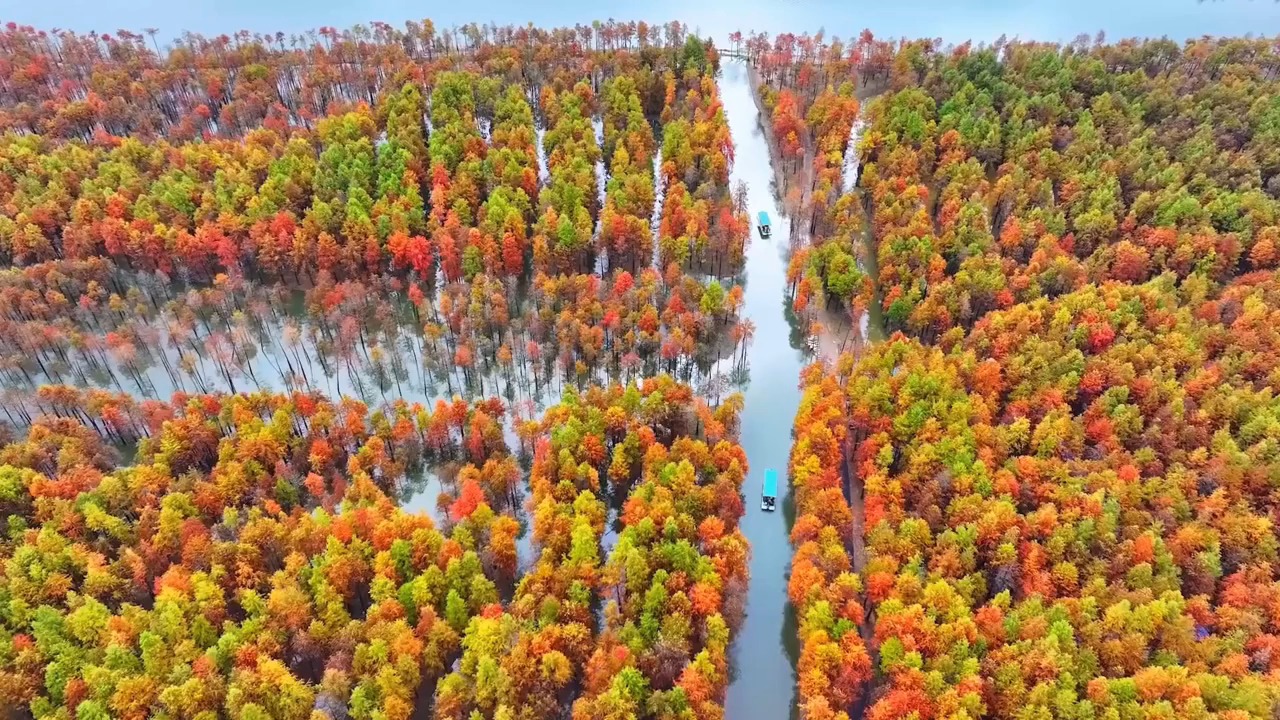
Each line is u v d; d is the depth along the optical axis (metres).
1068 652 111.62
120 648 112.56
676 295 183.50
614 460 149.38
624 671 109.94
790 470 159.50
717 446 148.38
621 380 182.38
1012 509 129.38
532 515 151.25
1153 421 147.38
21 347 177.00
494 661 113.19
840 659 114.62
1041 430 143.50
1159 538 124.44
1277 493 131.88
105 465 152.75
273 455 148.75
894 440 149.88
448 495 147.00
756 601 142.88
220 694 110.94
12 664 113.44
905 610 117.31
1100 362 157.50
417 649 115.94
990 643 115.75
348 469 151.88
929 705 107.94
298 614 120.00
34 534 129.88
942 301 179.62
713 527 132.38
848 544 139.25
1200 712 102.12
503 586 137.38
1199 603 117.56
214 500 139.12
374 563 128.38
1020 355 161.00
